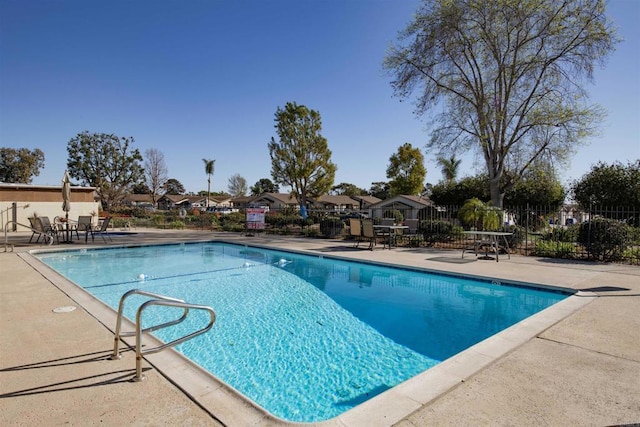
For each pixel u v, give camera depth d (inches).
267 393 141.0
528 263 375.9
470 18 592.4
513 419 91.4
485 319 231.6
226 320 227.5
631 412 95.3
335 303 268.1
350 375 156.5
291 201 2128.4
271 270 398.9
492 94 643.5
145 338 148.7
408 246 538.3
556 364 126.0
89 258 469.1
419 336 202.8
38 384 108.7
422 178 1675.7
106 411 94.0
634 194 716.7
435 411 94.9
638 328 165.8
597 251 388.8
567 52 573.6
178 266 420.8
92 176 1780.3
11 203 736.3
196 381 111.1
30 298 214.1
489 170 654.5
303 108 1248.2
